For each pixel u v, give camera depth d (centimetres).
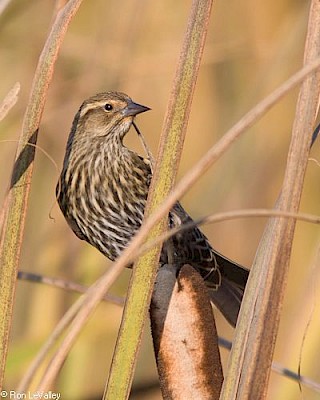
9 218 570
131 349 543
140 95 1174
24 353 835
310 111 533
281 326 1066
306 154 531
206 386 580
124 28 1088
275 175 1139
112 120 952
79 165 945
